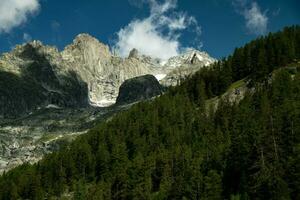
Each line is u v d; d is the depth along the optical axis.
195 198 125.75
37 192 182.25
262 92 190.50
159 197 136.62
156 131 197.12
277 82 191.12
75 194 164.50
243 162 124.38
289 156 111.56
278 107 156.38
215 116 195.00
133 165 154.00
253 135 122.69
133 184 147.25
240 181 119.44
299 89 181.50
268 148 115.31
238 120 174.00
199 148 160.50
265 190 109.38
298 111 134.00
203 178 128.75
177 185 132.88
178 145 168.00
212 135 173.62
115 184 156.38
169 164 152.25
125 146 188.88
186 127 195.88
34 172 197.00
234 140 133.00
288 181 107.81
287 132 121.50
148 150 184.12
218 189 121.88
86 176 187.38
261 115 156.38
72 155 199.62
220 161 135.12
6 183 193.62
